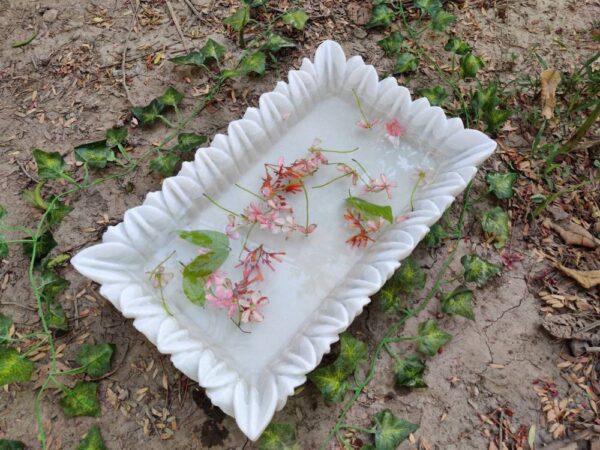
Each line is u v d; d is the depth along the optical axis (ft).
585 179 2.35
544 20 2.80
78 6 2.86
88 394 1.87
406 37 2.76
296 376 1.59
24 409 1.92
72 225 2.26
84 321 2.06
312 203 2.06
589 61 2.40
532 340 2.02
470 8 2.84
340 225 2.01
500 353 2.00
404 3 2.87
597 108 2.12
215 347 1.78
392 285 2.01
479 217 2.26
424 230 1.78
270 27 2.73
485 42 2.74
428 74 2.64
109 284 1.75
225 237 1.82
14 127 2.53
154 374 1.96
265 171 2.12
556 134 2.47
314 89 2.20
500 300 2.10
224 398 1.58
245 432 1.49
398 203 2.04
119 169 2.39
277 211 1.98
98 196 2.33
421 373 1.91
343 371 1.84
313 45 2.74
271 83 2.62
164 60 2.69
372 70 2.15
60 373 1.84
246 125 2.03
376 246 1.92
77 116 2.55
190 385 1.94
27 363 1.82
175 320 1.76
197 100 2.57
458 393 1.93
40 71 2.70
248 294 1.83
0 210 1.99
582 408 1.90
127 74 2.66
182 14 2.84
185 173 1.95
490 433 1.87
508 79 2.63
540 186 2.33
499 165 2.39
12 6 2.86
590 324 2.01
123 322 2.06
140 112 2.46
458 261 2.17
